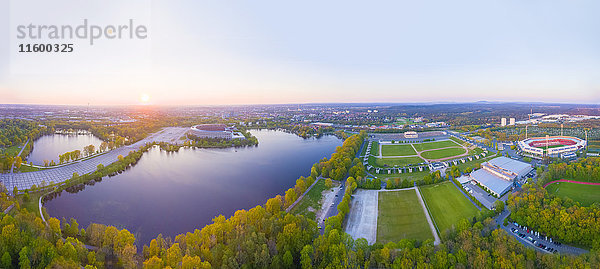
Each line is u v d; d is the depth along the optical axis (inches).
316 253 5802.2
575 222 6407.5
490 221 6717.5
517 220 7135.8
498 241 5634.8
